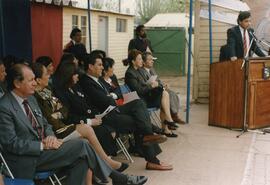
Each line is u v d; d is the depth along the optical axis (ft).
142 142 16.52
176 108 23.59
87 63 17.01
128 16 55.47
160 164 16.51
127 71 20.65
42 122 12.85
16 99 12.07
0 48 22.76
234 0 30.35
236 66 22.20
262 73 22.39
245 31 24.04
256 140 20.94
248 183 15.29
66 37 40.42
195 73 31.65
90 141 13.67
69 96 15.43
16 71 11.87
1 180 10.57
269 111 23.12
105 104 16.56
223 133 22.27
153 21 62.28
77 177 11.84
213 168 16.85
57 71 15.66
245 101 22.17
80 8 42.50
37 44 33.68
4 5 23.72
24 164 11.44
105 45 50.29
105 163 12.50
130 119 16.34
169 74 55.98
